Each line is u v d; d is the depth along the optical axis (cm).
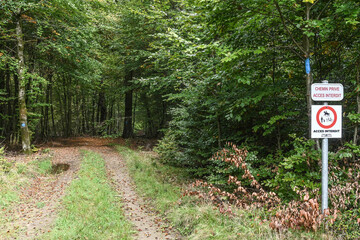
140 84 1614
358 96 452
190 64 768
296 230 359
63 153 1319
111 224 498
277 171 498
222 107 630
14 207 598
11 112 1519
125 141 1852
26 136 1159
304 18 479
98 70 1569
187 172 938
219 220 443
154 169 1018
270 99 584
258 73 602
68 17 1245
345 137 539
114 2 1530
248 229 395
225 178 646
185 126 859
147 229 498
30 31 1324
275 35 568
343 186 388
